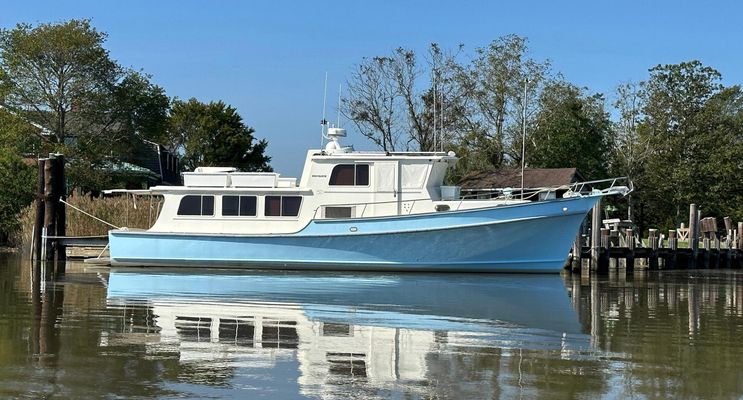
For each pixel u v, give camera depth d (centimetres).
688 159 5500
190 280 1961
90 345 1027
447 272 2159
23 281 1914
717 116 5762
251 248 2208
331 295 1648
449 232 2116
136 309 1391
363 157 2184
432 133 4278
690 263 3059
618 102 5625
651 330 1235
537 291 1817
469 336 1138
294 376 862
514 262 2159
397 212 2177
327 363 932
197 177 2275
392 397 784
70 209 2884
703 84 5659
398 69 4312
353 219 2141
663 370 915
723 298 1792
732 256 3247
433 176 2191
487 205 2152
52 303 1473
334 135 2280
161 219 2280
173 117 7194
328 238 2159
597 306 1572
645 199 5578
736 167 5394
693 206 3088
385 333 1154
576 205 2136
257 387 813
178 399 764
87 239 2592
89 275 2088
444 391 805
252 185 2267
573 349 1045
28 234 2980
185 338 1087
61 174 2630
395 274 2138
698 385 843
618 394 803
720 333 1209
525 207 2112
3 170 3744
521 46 4331
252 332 1146
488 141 4331
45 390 787
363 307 1455
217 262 2231
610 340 1126
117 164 4766
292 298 1584
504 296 1689
